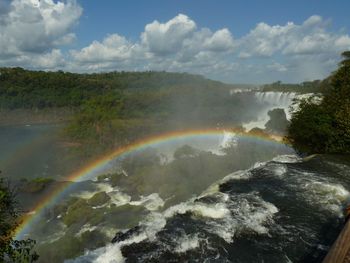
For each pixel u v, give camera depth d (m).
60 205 33.50
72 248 23.36
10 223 10.73
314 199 19.56
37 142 78.50
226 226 15.97
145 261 13.54
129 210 29.59
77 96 134.25
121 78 163.25
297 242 14.88
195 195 30.92
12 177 58.31
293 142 35.75
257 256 13.83
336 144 31.53
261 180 22.83
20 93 137.12
